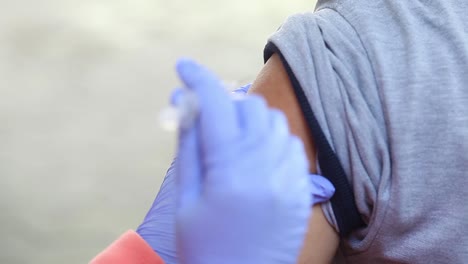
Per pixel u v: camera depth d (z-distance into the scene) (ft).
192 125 2.46
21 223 8.02
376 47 3.09
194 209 2.38
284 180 2.41
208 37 10.09
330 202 3.12
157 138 8.85
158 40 9.95
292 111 3.14
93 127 8.89
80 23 9.96
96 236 7.97
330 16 3.23
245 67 9.72
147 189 8.39
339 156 3.10
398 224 3.03
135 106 9.14
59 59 9.56
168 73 9.57
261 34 10.26
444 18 3.08
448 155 2.96
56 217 8.09
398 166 2.99
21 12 9.95
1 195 8.20
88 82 9.36
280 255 2.43
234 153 2.39
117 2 10.32
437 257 3.04
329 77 3.10
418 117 2.99
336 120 3.09
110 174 8.48
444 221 2.99
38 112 8.98
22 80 9.27
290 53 3.17
